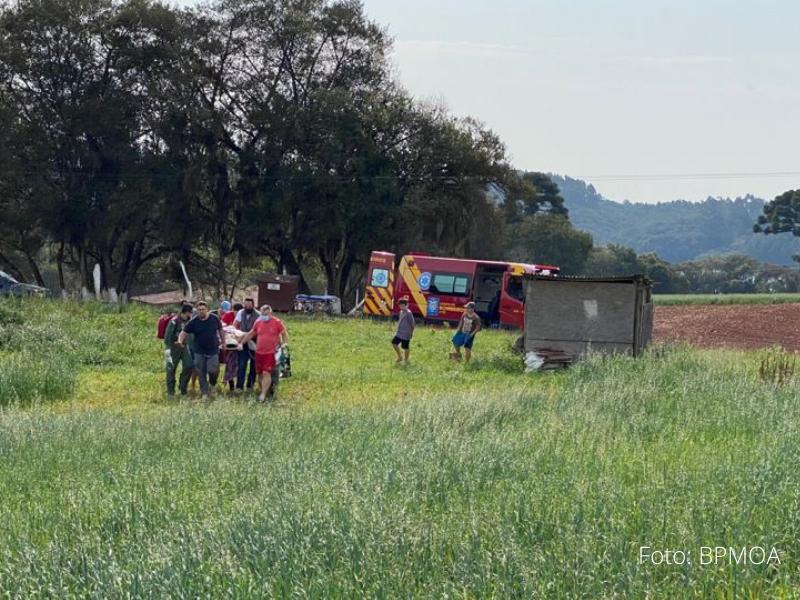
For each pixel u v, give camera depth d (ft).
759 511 34.24
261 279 183.62
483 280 169.58
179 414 66.13
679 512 34.12
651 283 106.42
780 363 79.46
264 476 43.70
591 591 27.58
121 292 227.61
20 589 29.40
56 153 215.72
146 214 214.28
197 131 215.92
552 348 102.89
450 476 41.34
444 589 27.40
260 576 28.99
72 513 38.63
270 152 219.61
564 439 50.52
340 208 215.92
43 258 261.03
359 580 28.22
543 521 33.27
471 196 228.63
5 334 109.09
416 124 225.97
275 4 224.74
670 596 27.37
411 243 218.79
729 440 51.31
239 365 86.33
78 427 61.36
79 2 216.13
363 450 48.91
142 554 31.63
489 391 79.51
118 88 218.59
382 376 97.60
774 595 27.58
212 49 220.43
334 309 186.80
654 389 70.13
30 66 213.25
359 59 232.94
